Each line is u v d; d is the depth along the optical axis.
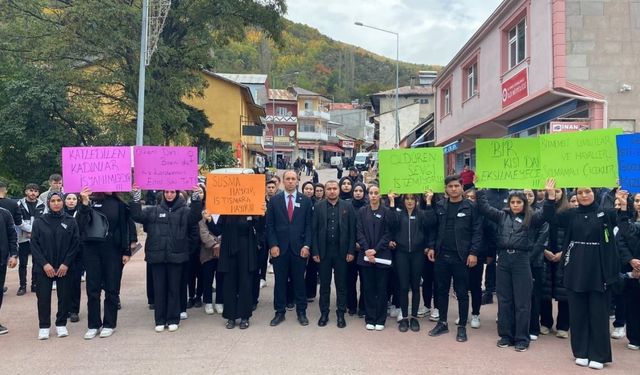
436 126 26.66
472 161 23.11
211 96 34.91
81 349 5.99
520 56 15.38
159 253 6.70
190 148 6.96
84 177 6.65
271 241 7.11
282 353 5.81
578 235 5.55
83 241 6.45
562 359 5.69
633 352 5.96
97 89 21.08
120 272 6.77
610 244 5.41
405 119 45.72
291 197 7.23
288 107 72.31
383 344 6.18
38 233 6.39
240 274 6.93
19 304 8.21
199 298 8.31
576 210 5.71
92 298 6.46
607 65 12.52
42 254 6.38
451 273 6.66
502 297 6.18
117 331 6.73
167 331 6.72
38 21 20.41
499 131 18.75
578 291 5.43
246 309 6.91
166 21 22.00
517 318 6.05
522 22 15.22
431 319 7.34
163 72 21.25
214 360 5.58
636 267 5.81
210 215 6.96
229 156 28.58
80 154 6.69
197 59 23.06
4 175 20.12
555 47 12.59
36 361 5.58
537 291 6.52
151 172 6.88
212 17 22.70
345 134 86.25
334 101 97.31
